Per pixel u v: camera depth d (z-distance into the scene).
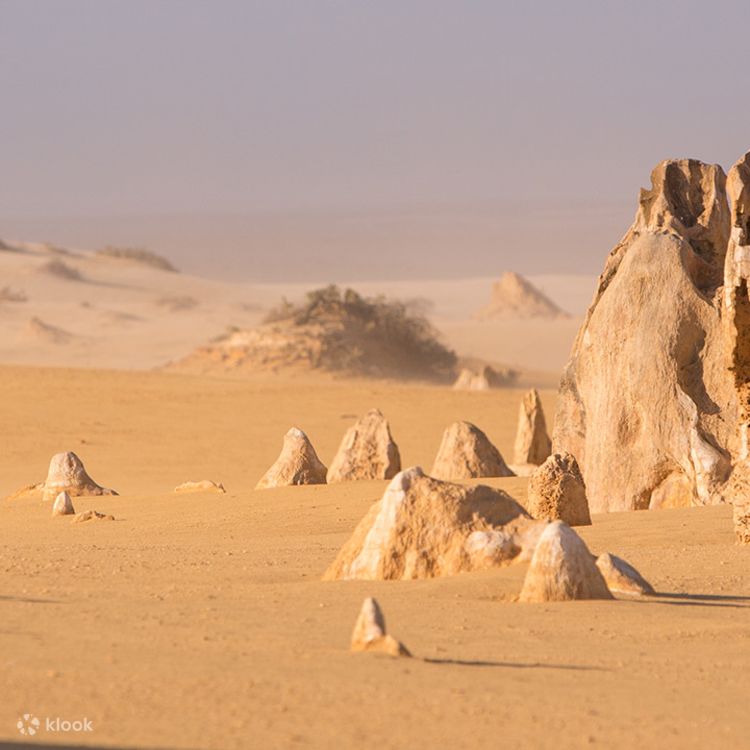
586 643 30.73
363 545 41.19
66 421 174.12
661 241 81.06
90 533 67.81
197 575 42.62
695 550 51.75
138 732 20.36
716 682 26.95
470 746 20.66
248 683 24.06
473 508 40.81
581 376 81.75
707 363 78.31
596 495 78.94
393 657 27.28
